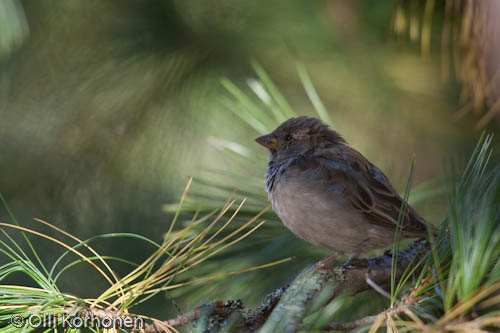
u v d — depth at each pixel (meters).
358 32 8.49
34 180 8.84
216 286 5.75
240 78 8.59
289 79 8.94
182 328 4.88
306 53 8.61
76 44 8.34
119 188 8.85
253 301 5.75
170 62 8.47
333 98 8.95
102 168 8.89
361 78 8.67
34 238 8.59
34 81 8.41
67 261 8.55
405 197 4.40
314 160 7.34
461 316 3.42
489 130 8.16
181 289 5.79
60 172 8.85
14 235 8.59
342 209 7.04
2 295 3.99
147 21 8.30
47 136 8.76
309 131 7.66
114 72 8.41
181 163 8.84
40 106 8.59
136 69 8.43
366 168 7.42
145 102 8.62
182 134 8.81
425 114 8.62
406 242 7.28
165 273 4.34
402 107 8.72
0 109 8.50
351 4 8.34
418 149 8.70
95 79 8.42
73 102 8.52
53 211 8.73
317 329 4.10
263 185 6.77
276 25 8.45
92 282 8.45
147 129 8.78
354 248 7.23
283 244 6.14
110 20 8.31
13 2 6.76
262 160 7.10
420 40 8.00
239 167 7.09
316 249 6.62
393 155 8.70
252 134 8.94
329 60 8.62
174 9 8.31
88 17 8.27
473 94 6.40
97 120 8.71
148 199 8.80
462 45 6.05
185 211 5.94
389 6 8.16
